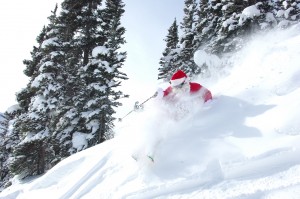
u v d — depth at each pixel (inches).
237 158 133.9
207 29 942.4
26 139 682.2
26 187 324.5
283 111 148.8
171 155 162.1
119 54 693.9
